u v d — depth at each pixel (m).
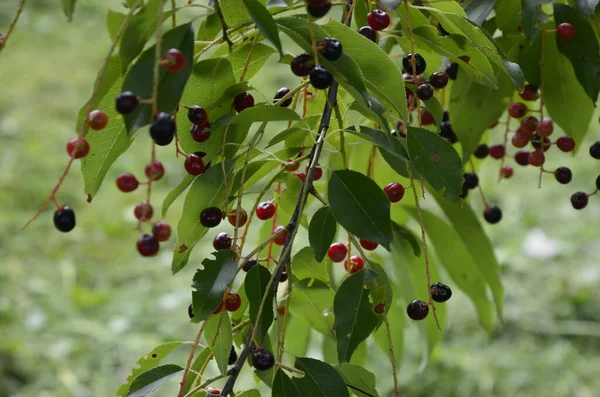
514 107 1.10
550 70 1.09
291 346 1.17
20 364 1.99
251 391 0.99
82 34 4.27
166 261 2.52
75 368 1.99
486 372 1.95
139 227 0.93
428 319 1.20
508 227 2.55
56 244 2.58
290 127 1.02
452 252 1.19
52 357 2.02
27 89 3.62
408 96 1.09
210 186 0.99
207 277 0.96
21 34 4.20
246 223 1.03
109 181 2.98
